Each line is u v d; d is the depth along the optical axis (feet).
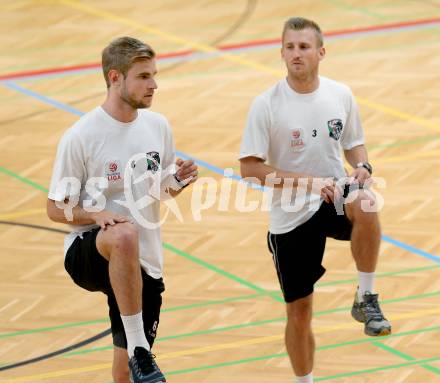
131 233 36.11
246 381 45.60
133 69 36.76
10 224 62.08
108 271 37.11
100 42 97.14
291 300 41.91
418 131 74.43
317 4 107.34
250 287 54.03
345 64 88.58
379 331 41.88
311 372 42.75
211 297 53.06
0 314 51.80
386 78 85.10
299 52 40.29
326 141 41.57
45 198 65.67
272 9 106.01
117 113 37.68
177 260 57.11
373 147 71.77
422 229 59.98
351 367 46.47
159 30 100.12
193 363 47.19
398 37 96.02
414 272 55.01
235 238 59.77
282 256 41.91
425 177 67.00
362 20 101.55
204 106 80.12
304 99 41.24
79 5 109.29
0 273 56.13
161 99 81.71
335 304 51.90
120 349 39.09
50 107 81.20
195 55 92.43
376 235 41.19
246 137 41.22
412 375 45.62
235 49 93.91
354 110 42.52
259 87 83.97
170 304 52.39
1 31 100.94
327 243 58.39
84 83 86.63
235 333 49.67
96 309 52.24
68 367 47.03
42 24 102.83
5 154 72.54
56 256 58.08
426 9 105.09
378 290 53.21
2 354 48.24
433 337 48.78
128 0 110.83
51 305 52.70
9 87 86.02
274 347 48.37
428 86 83.20
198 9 106.83
